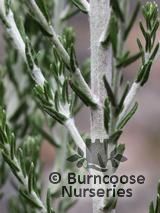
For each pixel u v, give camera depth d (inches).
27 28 6.5
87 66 7.3
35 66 5.2
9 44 8.0
